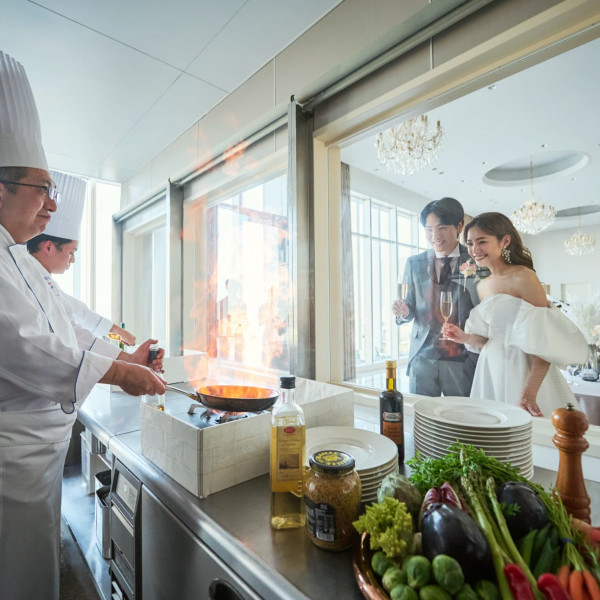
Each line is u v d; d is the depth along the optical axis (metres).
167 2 1.54
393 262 1.59
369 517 0.57
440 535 0.50
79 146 2.88
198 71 2.00
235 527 0.72
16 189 1.21
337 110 1.62
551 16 1.02
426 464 0.72
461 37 1.21
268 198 2.51
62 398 1.05
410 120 1.51
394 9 1.32
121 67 1.96
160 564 0.91
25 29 1.69
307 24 1.66
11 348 1.00
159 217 3.15
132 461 1.04
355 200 1.71
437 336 1.46
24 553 1.17
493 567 0.50
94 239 3.85
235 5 1.55
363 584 0.52
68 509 1.85
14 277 1.20
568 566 0.50
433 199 1.45
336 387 1.24
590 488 0.91
